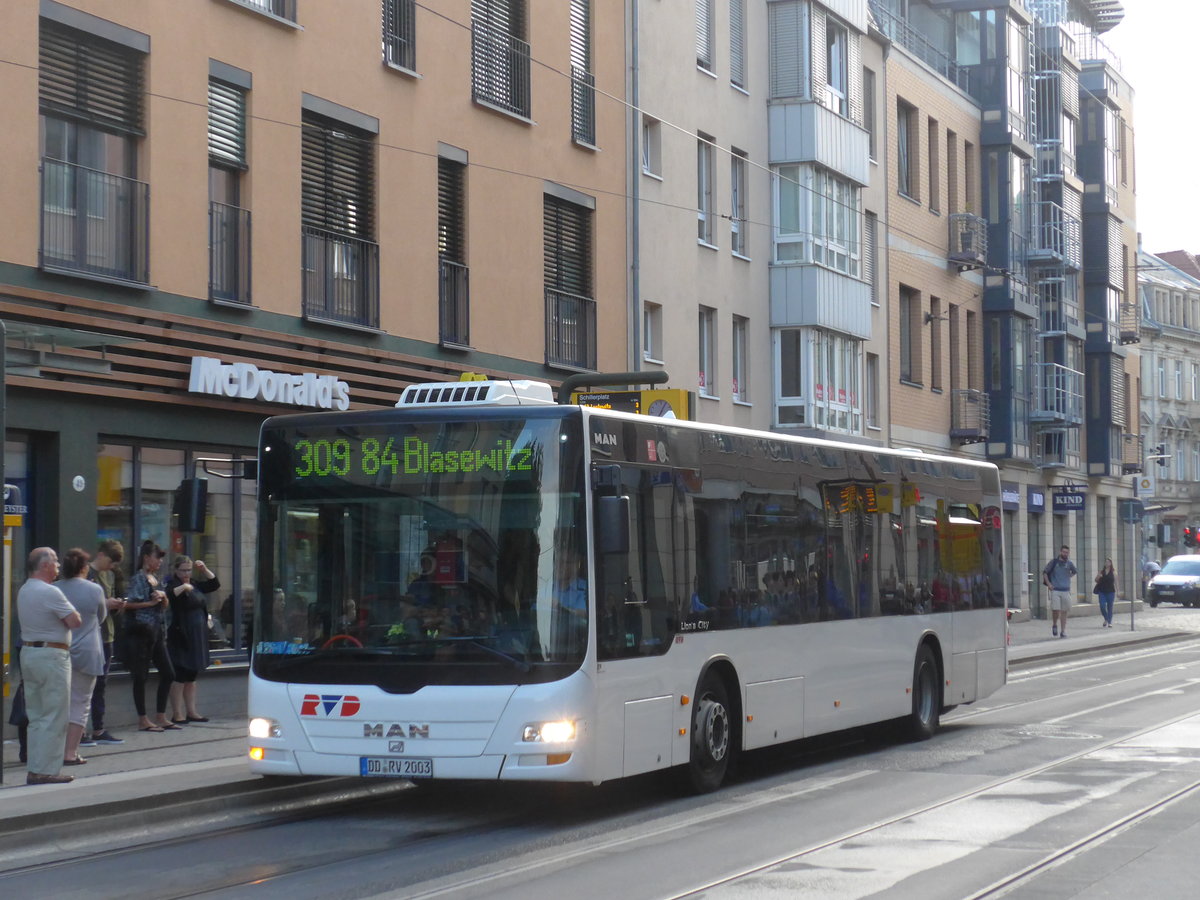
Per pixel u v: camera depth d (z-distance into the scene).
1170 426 85.00
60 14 17.81
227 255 20.44
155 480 19.41
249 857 10.98
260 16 20.88
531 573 12.23
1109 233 57.94
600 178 29.05
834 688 16.41
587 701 12.12
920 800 13.29
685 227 32.03
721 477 14.50
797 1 35.81
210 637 20.06
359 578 12.57
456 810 13.34
